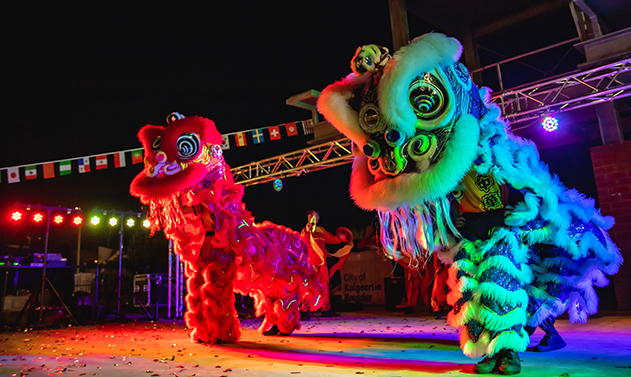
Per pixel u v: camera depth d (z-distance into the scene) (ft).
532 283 9.25
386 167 8.26
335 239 20.89
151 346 14.32
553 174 9.25
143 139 13.70
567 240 8.63
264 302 16.63
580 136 28.37
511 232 8.30
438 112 7.94
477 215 8.74
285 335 16.22
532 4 24.81
